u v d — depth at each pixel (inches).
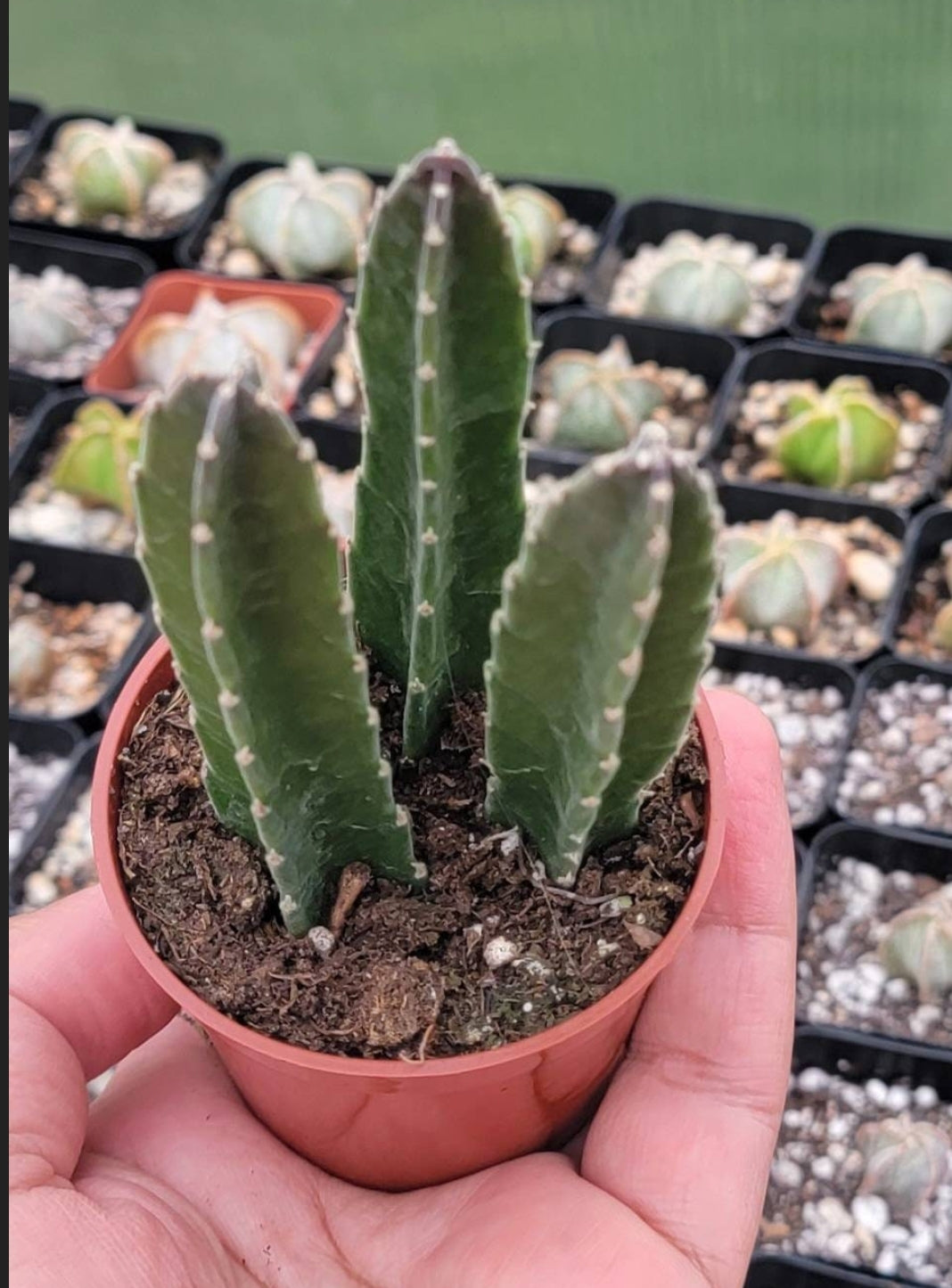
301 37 20.2
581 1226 7.2
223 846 6.6
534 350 6.0
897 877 13.0
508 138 19.3
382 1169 7.5
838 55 18.3
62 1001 7.7
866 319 16.7
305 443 5.0
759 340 17.1
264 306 16.7
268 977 6.3
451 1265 7.3
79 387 16.8
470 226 5.4
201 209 18.7
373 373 5.9
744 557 14.5
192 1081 8.1
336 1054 6.2
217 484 4.7
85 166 18.5
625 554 4.9
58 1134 7.2
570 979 6.4
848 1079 12.0
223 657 5.0
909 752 13.7
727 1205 7.6
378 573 6.9
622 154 19.1
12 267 18.6
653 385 16.4
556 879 6.6
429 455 5.6
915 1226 11.1
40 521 15.5
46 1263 6.6
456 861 6.7
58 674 14.4
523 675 5.7
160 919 6.5
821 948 12.5
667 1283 7.0
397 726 7.2
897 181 18.5
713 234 18.4
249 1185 7.7
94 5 20.7
